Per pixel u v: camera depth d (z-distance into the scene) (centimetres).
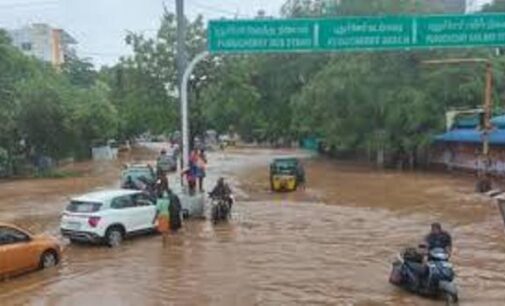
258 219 3086
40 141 5944
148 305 1716
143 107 4947
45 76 7144
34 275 2050
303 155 8394
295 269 2089
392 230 2777
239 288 1870
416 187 4397
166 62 4900
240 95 5031
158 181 3284
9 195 4256
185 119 3203
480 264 2162
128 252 2370
